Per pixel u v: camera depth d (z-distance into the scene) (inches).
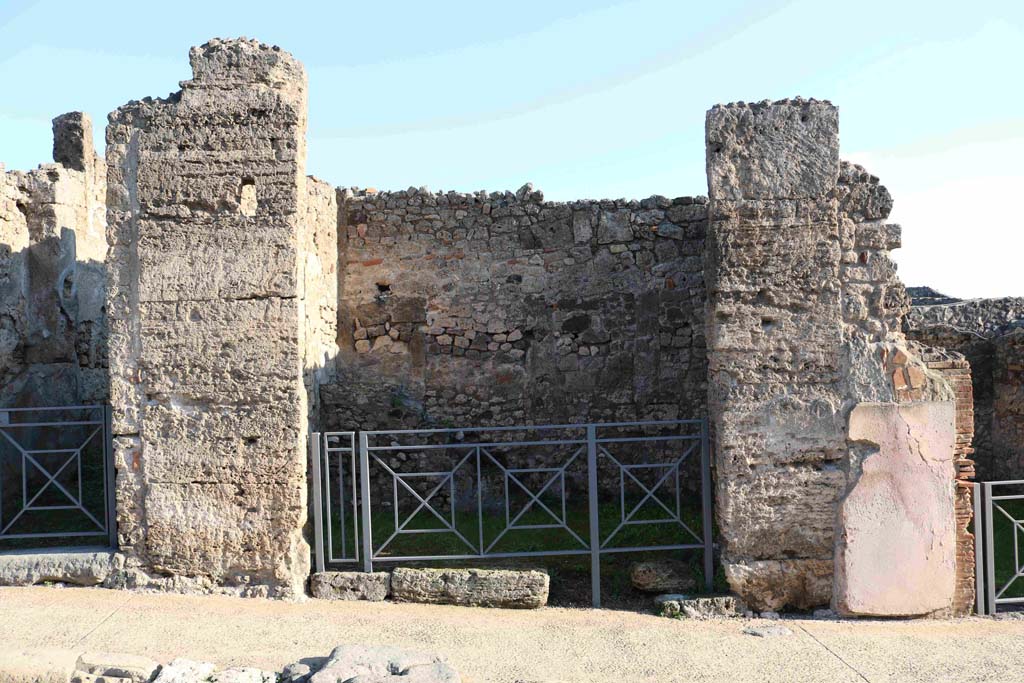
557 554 285.1
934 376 276.2
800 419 277.4
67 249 410.3
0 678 205.6
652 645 249.4
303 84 289.4
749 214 278.4
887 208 277.7
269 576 281.7
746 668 233.3
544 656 239.9
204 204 282.0
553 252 414.6
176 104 283.3
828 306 277.4
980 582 277.6
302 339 288.8
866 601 274.1
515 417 411.5
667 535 331.6
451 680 196.1
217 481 281.4
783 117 278.7
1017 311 443.5
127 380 283.4
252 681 207.8
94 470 409.7
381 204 422.6
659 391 405.4
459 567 299.4
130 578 282.5
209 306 281.0
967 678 226.8
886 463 274.7
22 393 372.2
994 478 430.9
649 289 408.2
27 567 282.7
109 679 206.7
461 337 417.1
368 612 270.8
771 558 279.0
